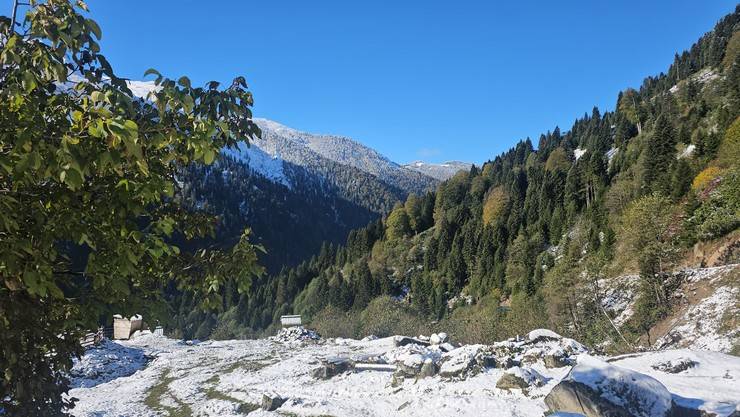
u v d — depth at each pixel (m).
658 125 69.06
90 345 24.58
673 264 38.91
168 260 4.44
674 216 47.28
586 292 36.78
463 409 11.54
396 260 97.00
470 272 81.56
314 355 22.38
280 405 14.32
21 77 2.98
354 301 81.19
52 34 3.18
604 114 129.38
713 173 52.31
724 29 120.25
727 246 39.84
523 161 139.75
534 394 11.99
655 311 35.06
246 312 87.69
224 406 15.41
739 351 23.55
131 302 4.07
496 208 94.00
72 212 3.09
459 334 39.00
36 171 2.71
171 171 4.42
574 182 83.44
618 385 8.66
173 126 3.63
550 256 66.31
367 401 13.70
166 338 32.22
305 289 96.31
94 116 2.84
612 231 53.75
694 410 8.55
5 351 3.30
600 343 32.50
